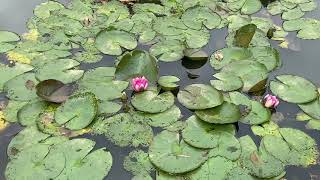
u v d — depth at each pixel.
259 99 3.12
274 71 3.43
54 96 3.02
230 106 2.90
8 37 3.64
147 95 3.05
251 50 3.57
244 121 2.88
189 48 3.56
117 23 3.87
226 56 3.48
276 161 2.63
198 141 2.69
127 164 2.61
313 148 2.73
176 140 2.71
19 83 3.15
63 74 3.25
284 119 2.96
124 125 2.85
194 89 3.04
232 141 2.71
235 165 2.58
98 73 3.27
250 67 3.35
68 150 2.65
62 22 3.85
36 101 3.01
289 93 3.13
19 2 4.25
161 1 4.26
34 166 2.54
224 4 4.23
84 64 3.41
